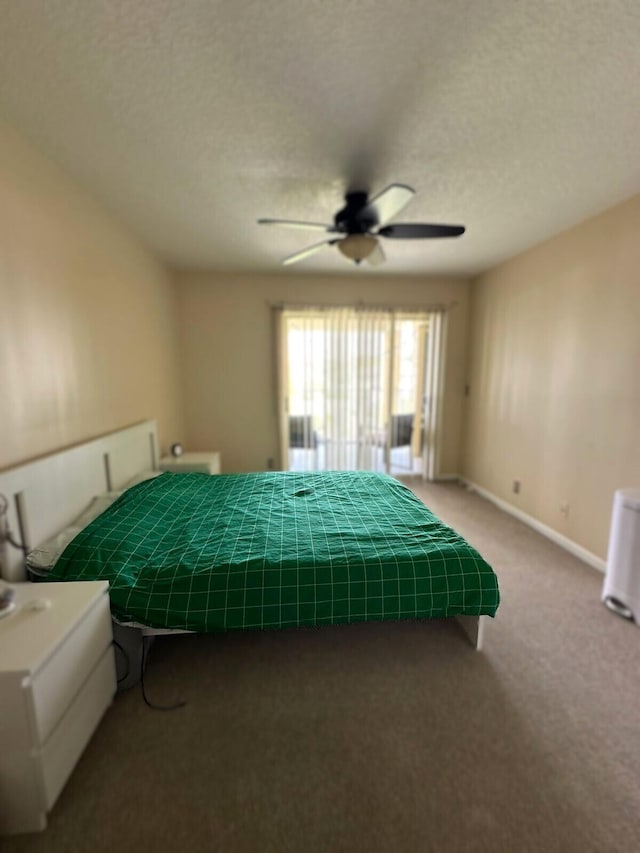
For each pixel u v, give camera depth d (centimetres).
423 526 194
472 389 424
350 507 222
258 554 167
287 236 291
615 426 243
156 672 167
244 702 152
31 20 114
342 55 127
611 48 124
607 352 248
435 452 450
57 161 191
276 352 413
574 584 237
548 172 202
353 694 156
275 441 432
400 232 211
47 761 109
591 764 129
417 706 150
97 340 236
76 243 213
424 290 423
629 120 160
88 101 148
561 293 286
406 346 441
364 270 387
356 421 435
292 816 113
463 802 117
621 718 146
